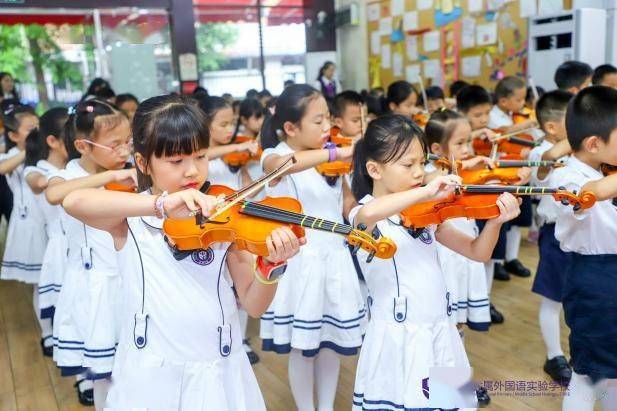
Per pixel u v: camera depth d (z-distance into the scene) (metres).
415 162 1.64
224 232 1.22
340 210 2.21
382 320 1.63
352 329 2.07
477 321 2.43
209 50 7.89
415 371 1.57
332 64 7.51
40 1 6.80
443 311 1.64
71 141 2.11
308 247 2.08
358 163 1.80
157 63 7.66
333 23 8.32
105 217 1.22
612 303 1.71
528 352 2.72
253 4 7.95
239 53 8.06
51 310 2.69
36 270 3.22
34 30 7.00
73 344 2.08
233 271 1.35
